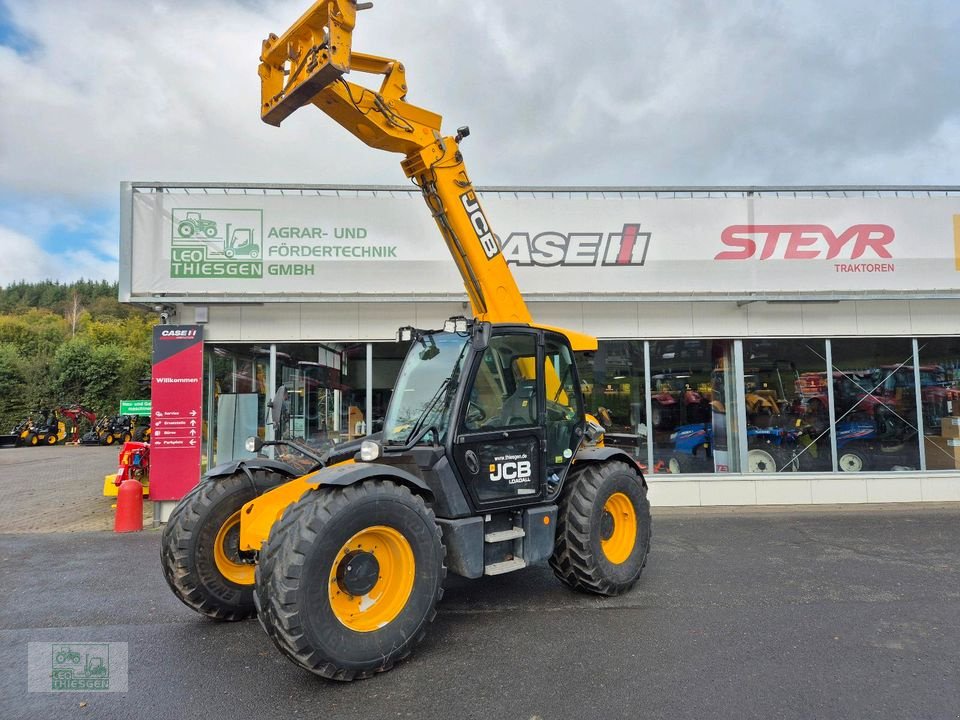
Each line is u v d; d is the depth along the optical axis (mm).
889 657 3980
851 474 9930
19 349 39594
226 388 9531
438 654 4090
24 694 3547
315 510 3648
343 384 9578
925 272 9914
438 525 4359
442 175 5230
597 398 9898
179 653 4137
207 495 4742
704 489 9805
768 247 9836
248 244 9289
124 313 90125
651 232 9781
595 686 3602
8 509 10234
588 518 5098
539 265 9672
